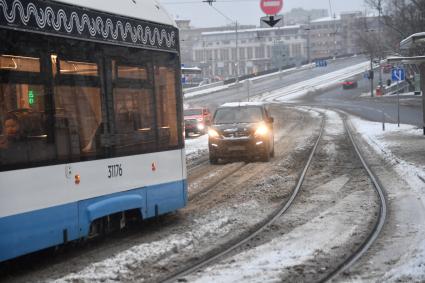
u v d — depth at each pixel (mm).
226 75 187125
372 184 16516
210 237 10875
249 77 117500
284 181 17672
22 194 8242
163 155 11328
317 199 14531
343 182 17156
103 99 9828
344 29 183125
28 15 8445
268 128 24219
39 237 8477
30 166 8383
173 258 9352
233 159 24641
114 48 10125
